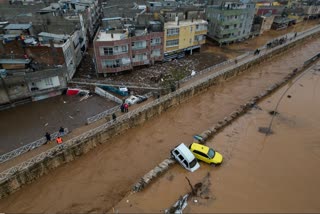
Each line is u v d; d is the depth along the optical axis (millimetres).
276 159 26453
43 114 31281
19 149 23906
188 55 52875
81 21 51500
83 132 26953
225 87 42062
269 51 54094
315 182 23797
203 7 66250
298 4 95875
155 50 44656
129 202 20938
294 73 46156
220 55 53625
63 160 24484
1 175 21016
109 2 75562
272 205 21172
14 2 68938
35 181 22828
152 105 32094
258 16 71250
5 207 20641
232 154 26906
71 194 21859
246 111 34719
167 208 20328
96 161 25547
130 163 25469
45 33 40062
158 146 27938
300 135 30219
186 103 36594
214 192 22156
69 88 36344
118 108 31609
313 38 71062
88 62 48531
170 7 61781
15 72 32938
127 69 41906
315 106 36562
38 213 20188
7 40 35688
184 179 23422
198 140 28172
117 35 41969
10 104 32219
